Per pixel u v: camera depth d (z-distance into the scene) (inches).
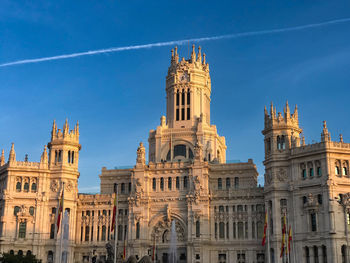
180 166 5777.6
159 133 6407.5
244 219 5497.1
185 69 6673.2
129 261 4025.6
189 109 6535.4
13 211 5654.5
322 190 4847.4
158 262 5403.5
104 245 5792.3
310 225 4867.1
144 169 5831.7
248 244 5393.7
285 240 4940.9
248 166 5890.8
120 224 5851.4
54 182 5846.5
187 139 6304.1
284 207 5083.7
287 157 5196.9
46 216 5723.4
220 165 5969.5
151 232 5664.4
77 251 5866.1
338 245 4650.6
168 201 5693.9
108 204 5944.9
